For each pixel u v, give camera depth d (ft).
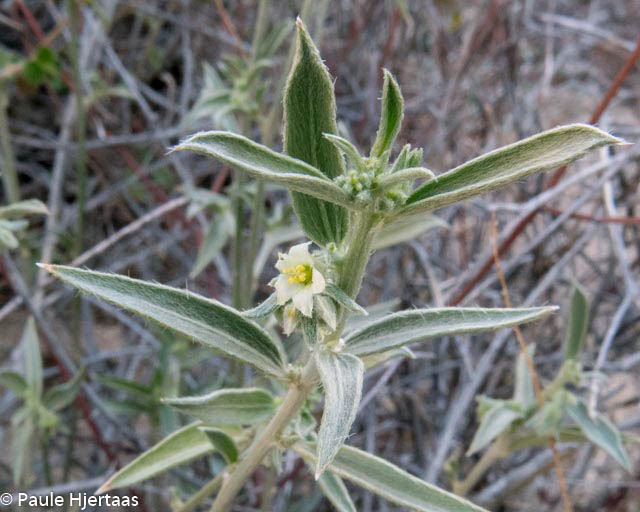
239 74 0.95
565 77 1.67
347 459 0.60
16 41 1.48
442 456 0.83
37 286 1.09
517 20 1.38
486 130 1.32
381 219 0.53
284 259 0.53
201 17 1.52
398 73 1.40
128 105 1.38
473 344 1.08
